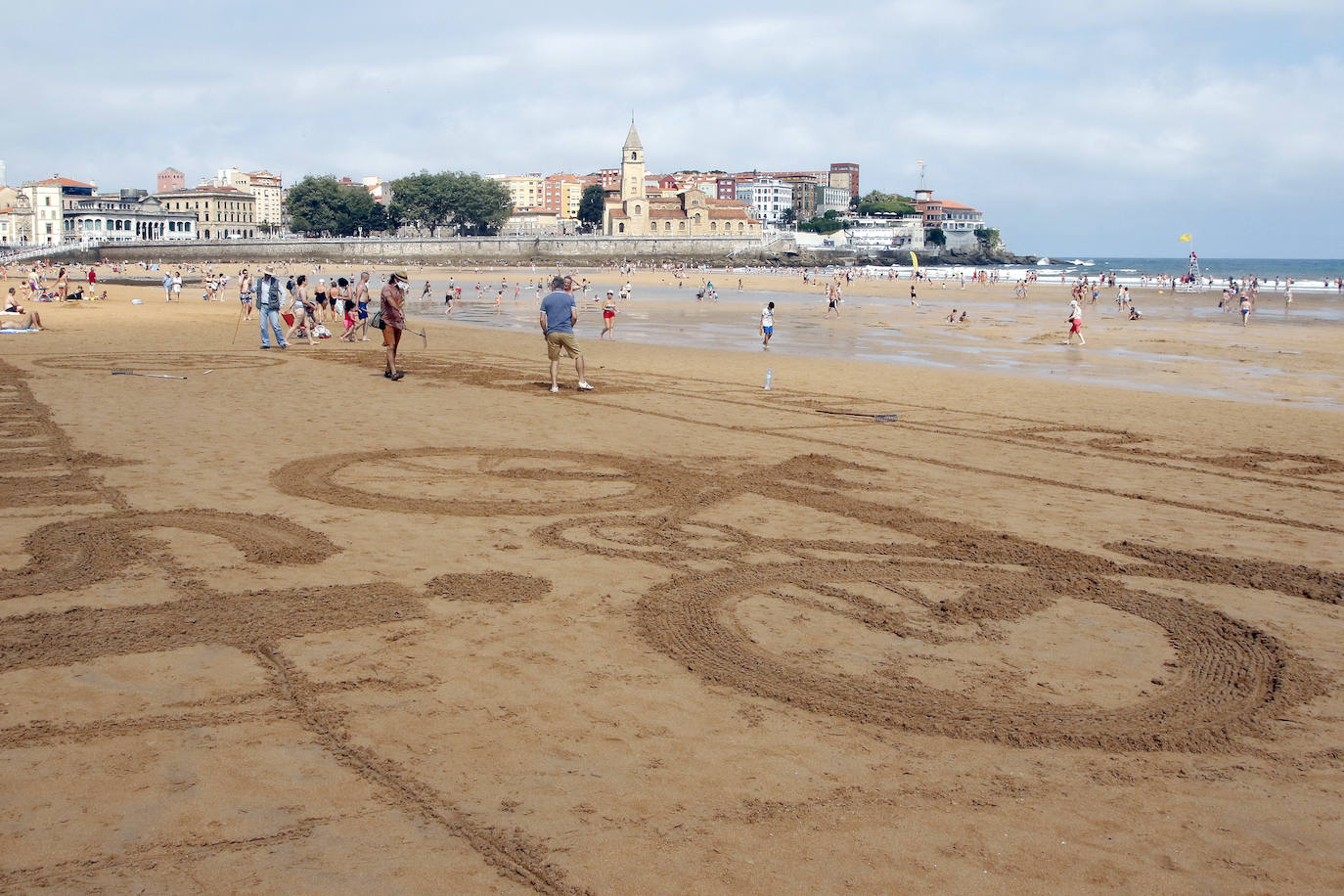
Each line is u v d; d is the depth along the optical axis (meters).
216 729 5.52
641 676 6.43
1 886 4.09
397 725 5.64
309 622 7.17
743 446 14.91
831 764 5.35
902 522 10.51
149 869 4.25
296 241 184.75
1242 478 13.75
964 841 4.65
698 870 4.36
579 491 11.55
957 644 7.14
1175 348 39.62
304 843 4.47
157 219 198.38
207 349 28.34
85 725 5.53
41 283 61.81
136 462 12.50
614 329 47.06
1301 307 78.94
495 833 4.58
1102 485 12.93
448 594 7.87
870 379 25.78
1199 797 5.10
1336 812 4.99
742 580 8.45
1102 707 6.14
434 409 17.62
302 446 13.77
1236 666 6.82
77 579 7.99
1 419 15.59
